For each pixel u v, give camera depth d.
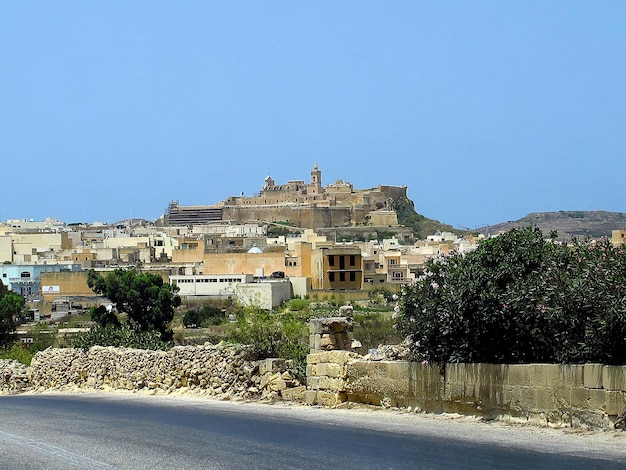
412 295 30.70
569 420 24.61
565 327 26.58
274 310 122.69
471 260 30.09
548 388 25.22
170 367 44.22
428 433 25.33
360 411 31.14
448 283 29.83
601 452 21.12
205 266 195.38
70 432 29.52
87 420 32.78
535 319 27.34
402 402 30.45
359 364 32.34
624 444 21.98
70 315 138.00
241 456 23.23
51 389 53.47
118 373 48.56
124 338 58.25
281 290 145.88
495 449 22.19
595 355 25.61
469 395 27.75
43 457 24.62
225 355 40.84
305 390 36.62
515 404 26.20
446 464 20.48
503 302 27.95
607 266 26.80
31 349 76.50
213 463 22.45
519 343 28.50
